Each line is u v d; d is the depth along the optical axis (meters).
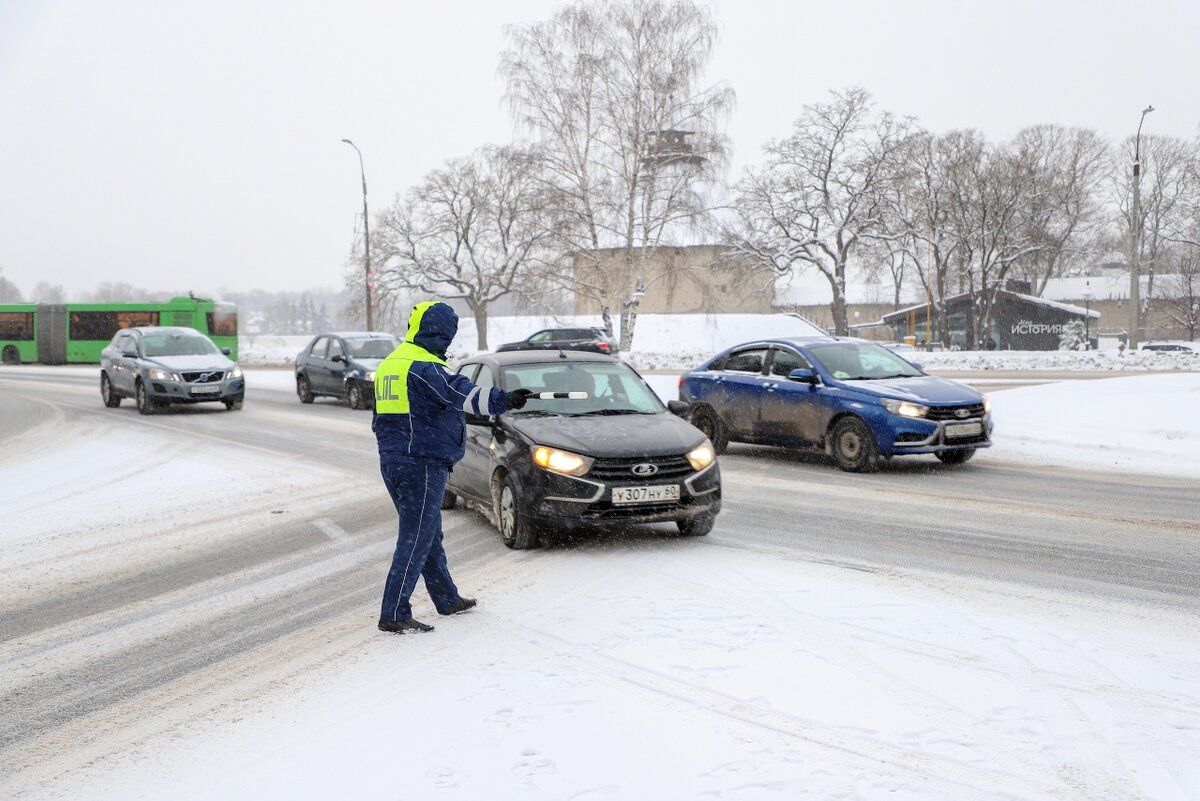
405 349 5.35
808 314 94.12
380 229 53.03
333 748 3.74
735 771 3.38
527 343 25.52
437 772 3.46
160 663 4.97
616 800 3.19
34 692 4.60
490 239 51.97
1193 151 66.56
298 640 5.26
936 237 54.12
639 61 38.44
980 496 9.27
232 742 3.88
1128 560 6.55
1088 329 65.75
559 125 38.66
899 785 3.26
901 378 11.48
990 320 58.25
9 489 11.30
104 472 12.52
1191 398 15.08
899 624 5.09
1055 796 3.17
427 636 5.18
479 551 7.28
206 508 9.70
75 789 3.52
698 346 55.47
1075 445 12.91
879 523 8.02
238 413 20.64
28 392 28.34
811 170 51.84
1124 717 3.80
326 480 11.44
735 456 12.63
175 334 21.83
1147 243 74.06
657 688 4.22
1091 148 64.75
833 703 4.00
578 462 6.88
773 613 5.34
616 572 6.43
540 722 3.88
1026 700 4.00
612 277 39.78
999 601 5.54
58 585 6.68
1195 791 3.19
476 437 8.02
